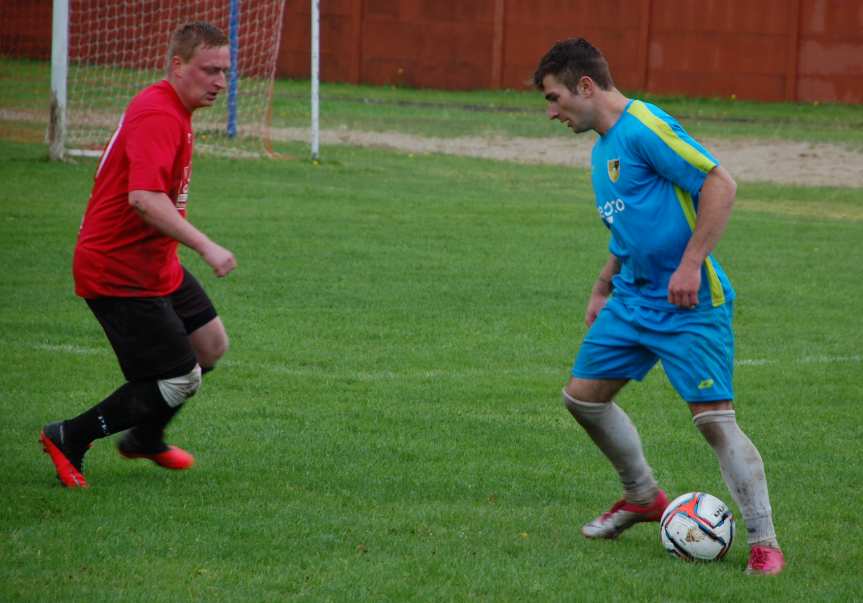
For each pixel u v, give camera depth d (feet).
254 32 364.38
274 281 132.26
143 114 61.11
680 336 56.44
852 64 378.73
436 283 134.21
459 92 409.90
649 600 52.13
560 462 74.79
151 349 64.13
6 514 60.54
